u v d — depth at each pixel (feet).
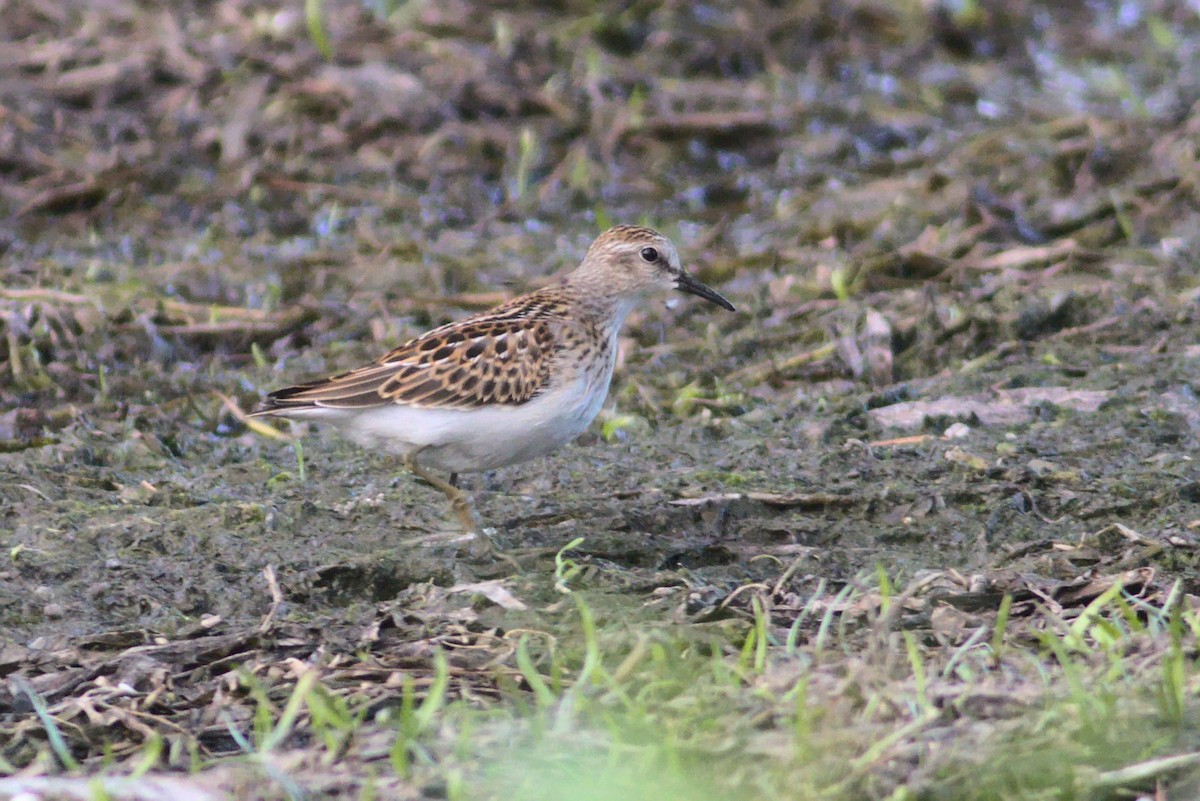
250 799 23.04
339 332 49.60
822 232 56.70
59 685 27.53
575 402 34.71
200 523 34.45
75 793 23.04
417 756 24.12
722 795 22.41
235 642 28.78
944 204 58.34
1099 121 65.10
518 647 27.71
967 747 23.41
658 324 50.14
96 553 32.94
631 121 63.98
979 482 36.99
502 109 64.64
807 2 75.05
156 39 67.05
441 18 69.62
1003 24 77.15
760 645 26.76
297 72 64.95
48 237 56.24
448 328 34.99
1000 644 26.76
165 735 25.80
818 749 23.25
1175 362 45.19
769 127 65.21
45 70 65.72
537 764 23.53
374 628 29.37
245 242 56.29
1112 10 80.79
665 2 73.56
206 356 48.29
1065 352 46.78
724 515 35.50
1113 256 53.83
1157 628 27.71
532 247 56.44
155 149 61.26
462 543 33.32
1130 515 35.04
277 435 41.75
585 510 35.81
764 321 50.16
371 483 38.04
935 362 46.98
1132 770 22.94
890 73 71.36
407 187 60.39
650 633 27.81
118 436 41.39
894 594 30.60
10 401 44.42
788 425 42.09
